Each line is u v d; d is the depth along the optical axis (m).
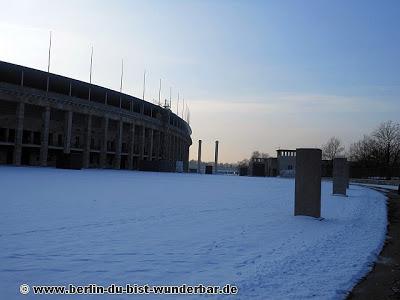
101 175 49.25
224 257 9.76
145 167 88.69
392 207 26.28
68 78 73.62
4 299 6.35
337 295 7.39
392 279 8.69
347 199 30.78
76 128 79.38
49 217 14.38
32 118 71.50
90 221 13.92
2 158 68.00
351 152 129.50
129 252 9.77
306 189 18.19
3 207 16.48
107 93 83.00
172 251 10.11
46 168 61.50
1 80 65.56
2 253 9.15
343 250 11.41
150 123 96.56
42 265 8.32
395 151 103.88
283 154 118.31
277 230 14.27
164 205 19.95
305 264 9.52
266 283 7.84
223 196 27.47
